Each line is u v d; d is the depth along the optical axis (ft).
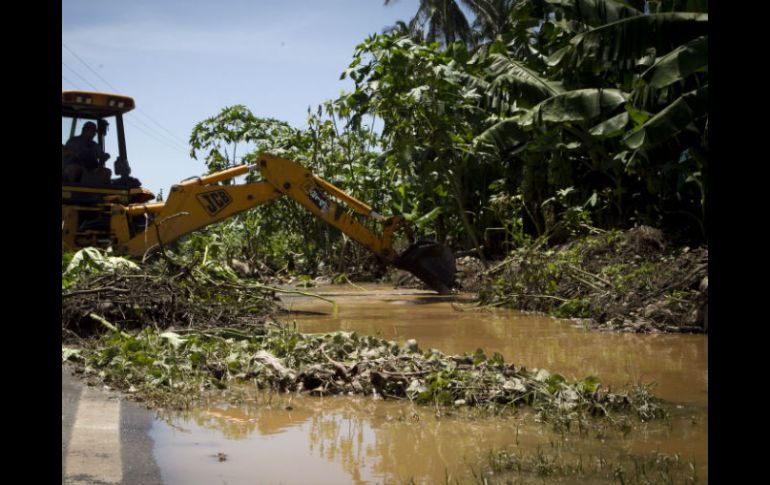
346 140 55.21
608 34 31.63
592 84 41.55
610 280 28.99
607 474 9.29
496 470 9.48
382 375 14.61
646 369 16.98
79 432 10.60
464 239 51.13
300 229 55.57
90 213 35.55
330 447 10.60
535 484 8.91
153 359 15.98
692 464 9.75
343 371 15.34
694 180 36.99
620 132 36.17
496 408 13.12
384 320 27.12
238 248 55.62
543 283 30.89
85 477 8.54
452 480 9.07
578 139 43.65
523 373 14.76
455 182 44.70
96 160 36.24
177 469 9.24
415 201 49.26
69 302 21.39
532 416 12.73
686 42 30.71
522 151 45.32
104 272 23.66
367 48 42.88
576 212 40.65
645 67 37.65
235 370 16.15
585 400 13.01
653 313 24.77
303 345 17.39
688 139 37.11
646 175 40.75
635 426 12.00
